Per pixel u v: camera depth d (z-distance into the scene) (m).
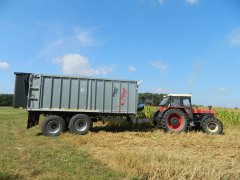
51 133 14.98
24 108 15.39
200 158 9.21
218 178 6.95
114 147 11.45
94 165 8.36
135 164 8.01
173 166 7.60
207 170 7.44
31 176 7.31
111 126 18.25
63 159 9.03
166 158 8.64
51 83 15.36
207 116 16.66
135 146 11.85
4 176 7.07
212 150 11.19
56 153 9.96
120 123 18.08
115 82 16.16
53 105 15.35
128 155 8.77
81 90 15.71
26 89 15.41
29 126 15.37
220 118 23.67
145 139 13.60
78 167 8.08
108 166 8.29
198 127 17.44
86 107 15.72
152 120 16.88
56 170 7.81
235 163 8.60
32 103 15.18
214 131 16.53
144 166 7.67
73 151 10.36
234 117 23.31
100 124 19.70
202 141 13.31
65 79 15.53
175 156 9.02
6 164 8.36
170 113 16.19
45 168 7.98
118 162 8.50
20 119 27.08
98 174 7.50
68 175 7.40
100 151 10.47
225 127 21.58
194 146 12.09
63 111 15.42
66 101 15.48
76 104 15.60
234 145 12.37
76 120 15.30
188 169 7.40
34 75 15.20
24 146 11.41
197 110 17.14
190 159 8.84
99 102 15.91
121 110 16.19
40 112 15.50
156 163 7.86
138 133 15.55
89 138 13.35
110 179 7.06
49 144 11.98
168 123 16.22
